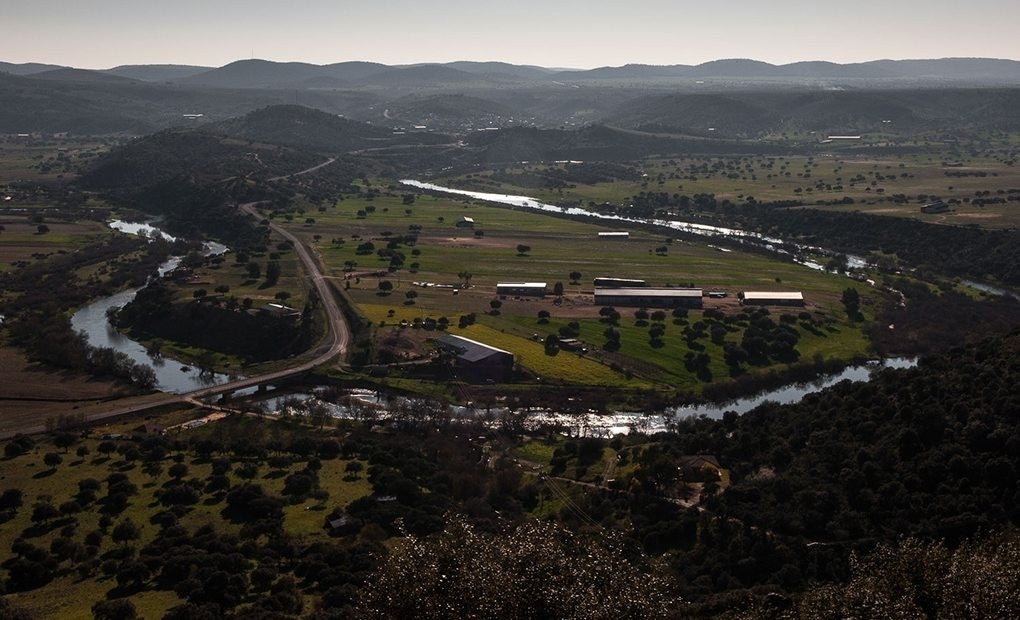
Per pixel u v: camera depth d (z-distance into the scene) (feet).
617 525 439.63
